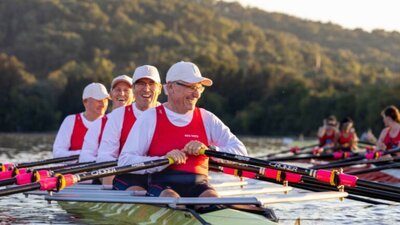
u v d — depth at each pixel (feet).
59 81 350.64
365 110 265.95
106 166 35.68
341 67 547.90
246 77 347.97
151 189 32.65
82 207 38.99
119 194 33.42
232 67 353.31
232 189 38.47
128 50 519.60
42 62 474.08
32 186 29.09
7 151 119.75
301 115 304.71
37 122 325.21
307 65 560.61
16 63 343.87
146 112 33.42
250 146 169.78
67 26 541.75
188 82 32.45
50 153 113.29
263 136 314.14
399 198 31.65
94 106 49.88
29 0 570.87
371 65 640.99
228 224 27.07
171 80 32.83
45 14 566.36
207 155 32.04
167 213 29.99
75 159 47.01
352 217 37.47
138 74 39.32
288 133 311.88
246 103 343.67
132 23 610.24
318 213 38.83
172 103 33.17
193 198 28.91
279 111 318.86
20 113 323.98
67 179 29.76
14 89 328.29
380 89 269.44
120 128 38.86
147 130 33.09
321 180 30.83
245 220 27.55
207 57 366.22
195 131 33.35
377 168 51.42
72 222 34.27
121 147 39.14
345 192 33.30
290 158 61.62
